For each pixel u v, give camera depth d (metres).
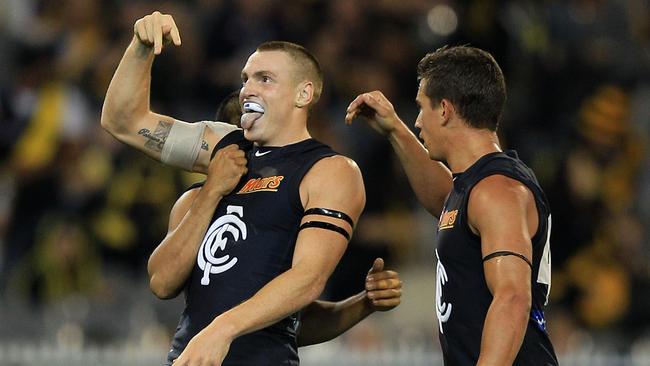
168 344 17.16
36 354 15.30
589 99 21.39
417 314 18.31
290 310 8.54
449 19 20.84
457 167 9.27
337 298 17.75
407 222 18.83
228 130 9.88
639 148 21.80
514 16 21.31
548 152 19.92
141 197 18.30
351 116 10.06
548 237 9.09
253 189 9.19
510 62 20.75
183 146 9.68
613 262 19.50
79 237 18.12
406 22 21.12
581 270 19.16
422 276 18.62
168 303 17.77
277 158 9.24
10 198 19.08
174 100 19.70
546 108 21.03
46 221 18.28
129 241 18.19
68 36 21.30
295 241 9.06
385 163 18.77
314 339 10.23
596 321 18.97
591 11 22.69
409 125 20.06
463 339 8.98
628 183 21.23
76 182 18.55
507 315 8.34
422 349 16.91
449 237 9.02
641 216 20.89
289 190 9.06
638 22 23.64
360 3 21.12
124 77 9.41
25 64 20.31
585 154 20.91
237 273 8.98
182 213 9.76
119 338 17.41
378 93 10.13
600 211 20.05
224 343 8.23
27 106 19.83
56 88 19.86
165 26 9.10
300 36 21.08
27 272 18.00
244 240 9.05
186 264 9.20
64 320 17.28
